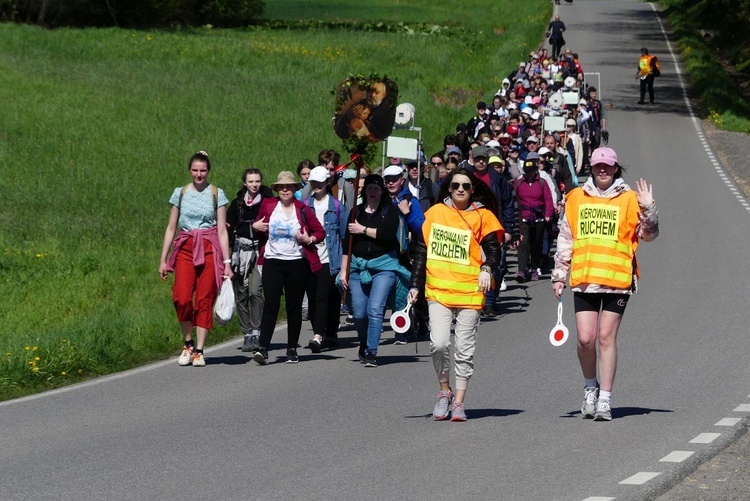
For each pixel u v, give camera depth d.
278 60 149.62
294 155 97.94
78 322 46.62
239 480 22.97
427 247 28.78
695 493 21.80
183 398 32.19
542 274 60.00
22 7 176.50
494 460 24.33
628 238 28.02
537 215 57.41
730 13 195.88
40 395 33.19
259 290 40.28
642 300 49.06
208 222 37.50
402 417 29.12
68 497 21.88
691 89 158.25
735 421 27.89
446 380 28.92
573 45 196.88
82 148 94.62
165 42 155.75
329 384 34.00
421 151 54.69
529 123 80.94
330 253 39.69
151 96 118.31
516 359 37.81
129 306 51.75
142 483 22.83
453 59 165.38
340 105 44.69
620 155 111.00
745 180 97.50
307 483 22.66
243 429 27.84
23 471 24.00
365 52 164.62
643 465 23.61
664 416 28.66
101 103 112.06
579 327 28.38
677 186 93.25
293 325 37.91
